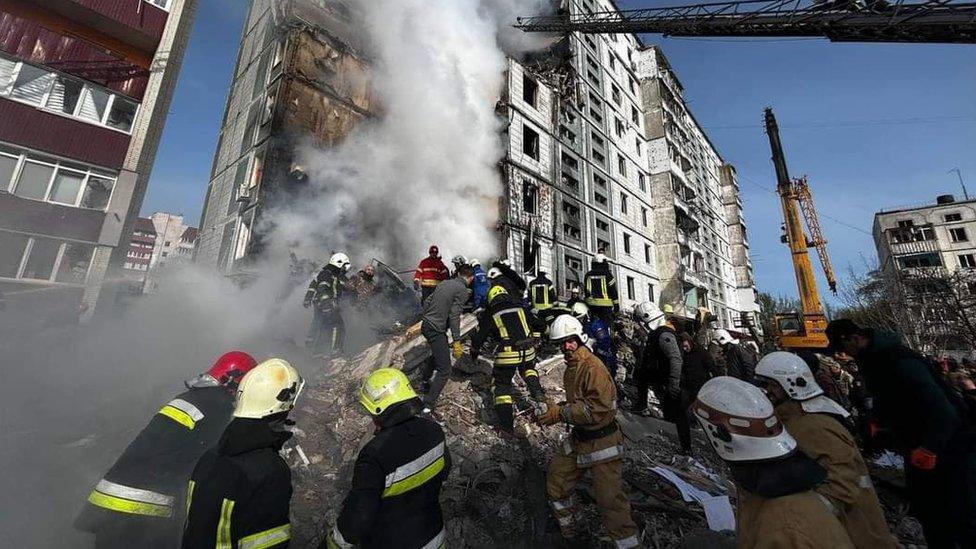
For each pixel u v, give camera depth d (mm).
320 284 6746
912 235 35156
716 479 4395
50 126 11477
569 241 19781
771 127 20281
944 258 33406
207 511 1621
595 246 21734
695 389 5086
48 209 11188
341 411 4797
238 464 1708
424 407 4457
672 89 36250
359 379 5598
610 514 2803
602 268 7586
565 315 3322
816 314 16594
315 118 14133
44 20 11875
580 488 3738
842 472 1918
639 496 3799
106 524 1912
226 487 1655
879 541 2023
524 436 4379
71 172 11789
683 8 15516
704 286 31016
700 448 5547
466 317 7426
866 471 2162
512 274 5281
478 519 3293
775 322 17062
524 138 19344
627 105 29547
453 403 5062
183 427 2160
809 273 17391
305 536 2932
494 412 4984
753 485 1439
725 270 41969
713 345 8203
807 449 2041
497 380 4332
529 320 6059
